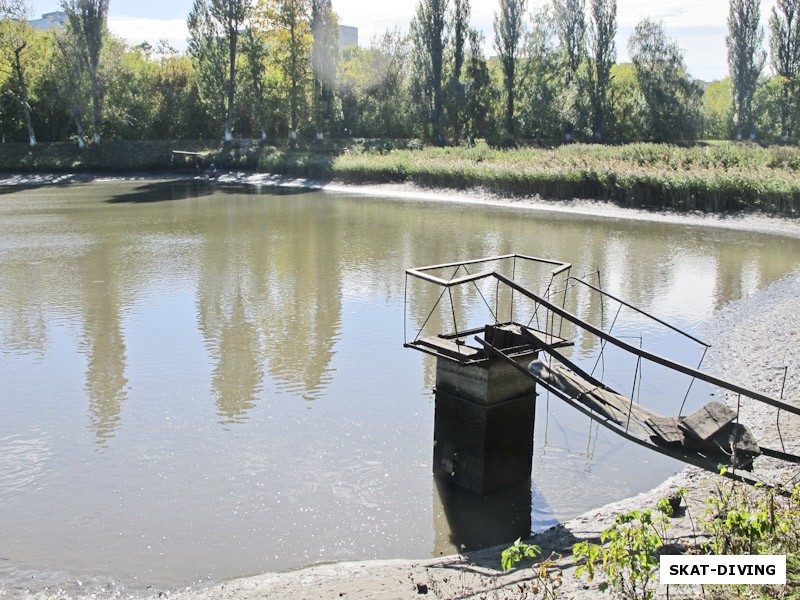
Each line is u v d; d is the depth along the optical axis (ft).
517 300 62.49
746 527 19.06
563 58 237.45
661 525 25.59
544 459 33.65
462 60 231.30
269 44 237.04
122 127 227.81
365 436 35.99
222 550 26.35
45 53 221.05
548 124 233.96
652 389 42.06
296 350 49.16
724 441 26.68
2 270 75.77
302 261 80.12
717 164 126.52
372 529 27.71
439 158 168.25
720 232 102.32
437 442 31.68
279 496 30.19
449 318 56.49
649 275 73.31
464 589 22.72
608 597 20.52
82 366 46.42
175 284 68.90
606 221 113.70
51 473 32.48
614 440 35.76
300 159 190.80
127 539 27.14
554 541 26.23
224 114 226.58
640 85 235.40
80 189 171.42
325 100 230.07
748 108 240.94
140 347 50.06
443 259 81.30
